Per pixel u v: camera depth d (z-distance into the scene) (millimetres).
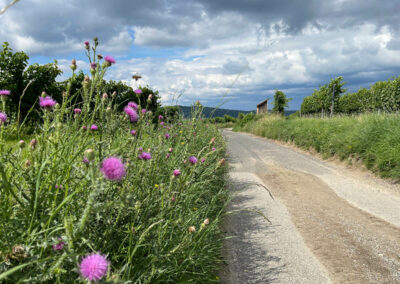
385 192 5789
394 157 6676
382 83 18328
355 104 21094
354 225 4059
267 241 3471
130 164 1839
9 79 8047
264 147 12617
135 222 1999
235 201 4855
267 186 5984
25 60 8281
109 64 2029
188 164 2328
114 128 1980
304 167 8148
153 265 1830
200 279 2396
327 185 6285
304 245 3406
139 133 2156
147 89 5637
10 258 1281
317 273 2832
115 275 1144
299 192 5652
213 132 8922
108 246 1748
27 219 1506
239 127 29469
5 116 1774
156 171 2648
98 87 2031
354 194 5637
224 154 8625
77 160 1803
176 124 5324
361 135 8281
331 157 9312
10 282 1250
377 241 3566
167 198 2287
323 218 4293
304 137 12172
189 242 2072
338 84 22938
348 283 2686
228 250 3197
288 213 4441
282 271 2846
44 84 8469
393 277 2807
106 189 1784
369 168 7406
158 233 2072
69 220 1327
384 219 4332
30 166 1711
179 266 2174
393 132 7469
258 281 2670
